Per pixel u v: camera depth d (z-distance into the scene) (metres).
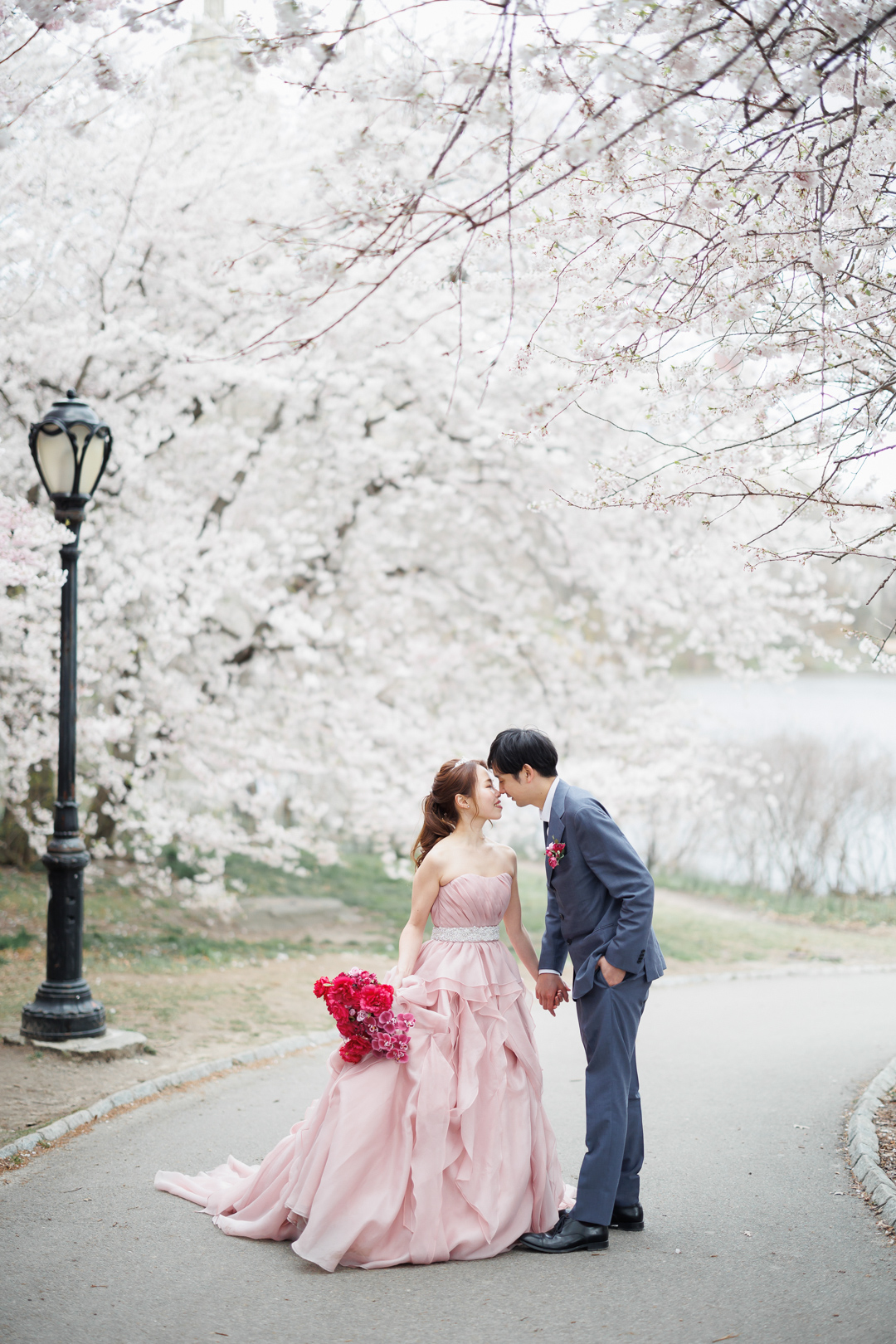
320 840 11.19
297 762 10.67
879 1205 4.35
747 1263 3.78
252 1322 3.31
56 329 9.66
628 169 4.43
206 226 10.48
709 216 4.41
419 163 4.84
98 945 9.69
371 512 11.88
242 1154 5.00
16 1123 5.29
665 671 13.46
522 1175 3.95
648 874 3.98
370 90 3.46
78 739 9.86
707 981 10.33
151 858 10.40
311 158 10.37
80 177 9.96
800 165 4.07
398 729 11.22
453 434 11.66
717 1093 6.20
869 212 4.48
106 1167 4.80
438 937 4.25
